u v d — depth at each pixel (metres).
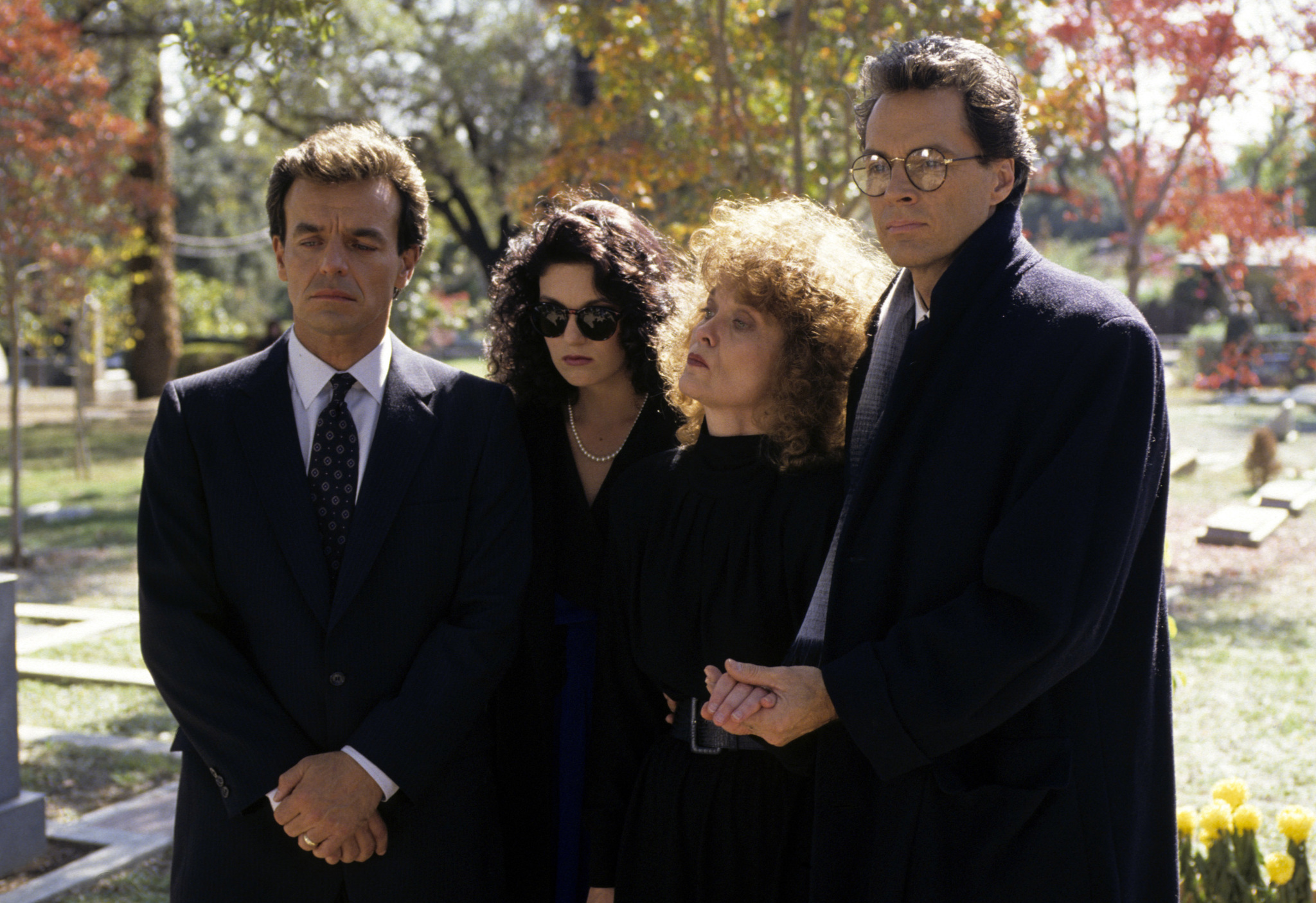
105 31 18.23
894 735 1.76
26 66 10.36
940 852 1.82
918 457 1.87
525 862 2.59
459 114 18.91
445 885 2.29
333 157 2.28
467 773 2.38
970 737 1.77
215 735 2.20
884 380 2.05
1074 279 1.89
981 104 1.88
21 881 3.98
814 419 2.13
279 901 2.24
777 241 2.16
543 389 2.74
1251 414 17.88
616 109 7.10
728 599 2.14
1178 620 7.34
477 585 2.35
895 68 1.92
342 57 16.22
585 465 2.74
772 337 2.14
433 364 2.50
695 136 6.81
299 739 2.22
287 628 2.25
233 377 2.38
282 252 2.36
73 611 8.07
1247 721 5.43
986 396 1.83
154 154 21.89
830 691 1.80
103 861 4.07
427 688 2.23
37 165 10.48
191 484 2.30
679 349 2.37
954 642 1.74
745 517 2.15
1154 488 1.85
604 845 2.31
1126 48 10.88
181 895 2.25
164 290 24.17
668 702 2.35
